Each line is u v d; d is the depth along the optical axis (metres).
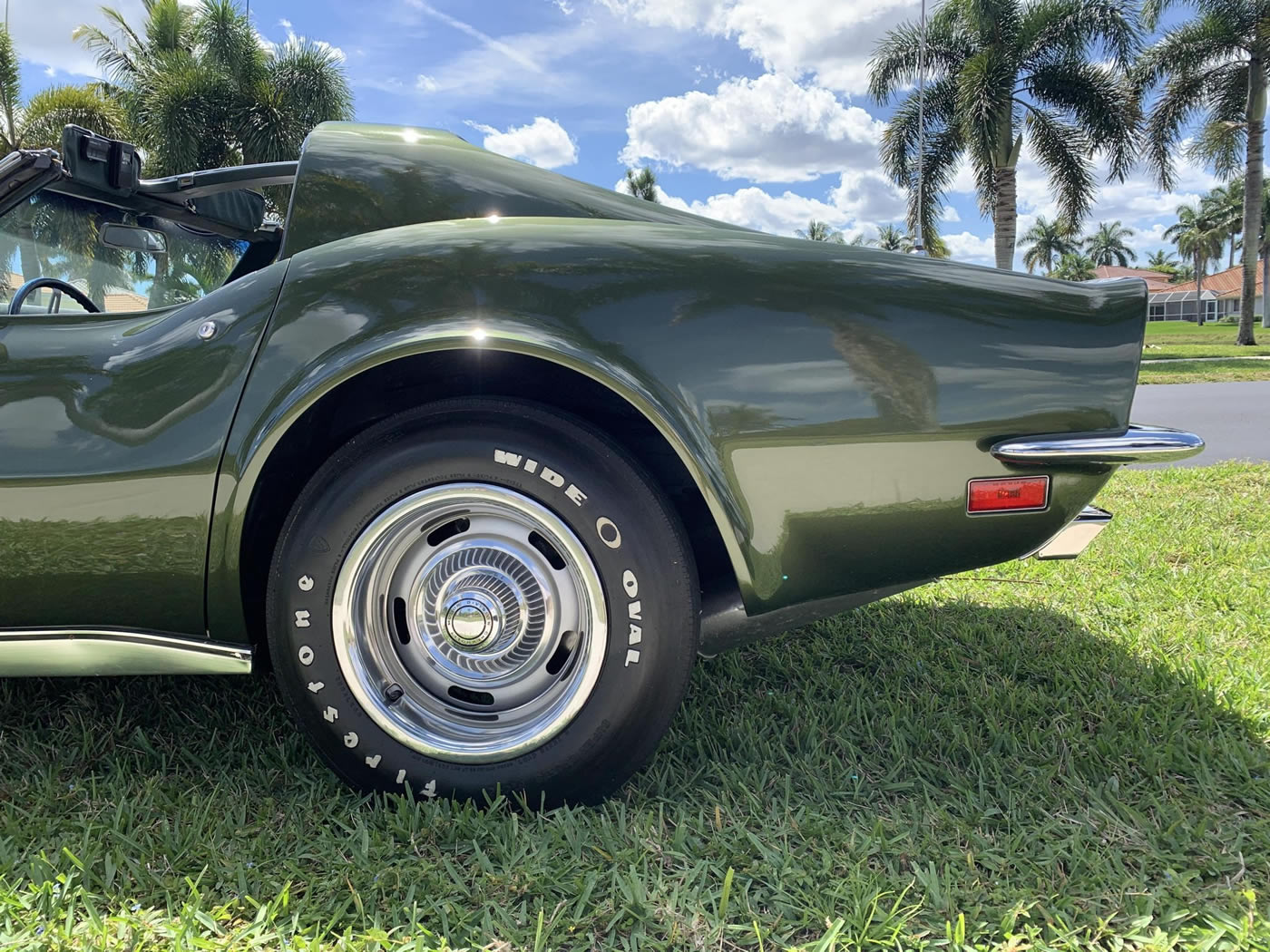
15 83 17.80
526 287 1.49
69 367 1.59
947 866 1.33
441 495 1.48
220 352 1.53
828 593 1.55
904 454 1.47
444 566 1.55
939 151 18.92
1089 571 3.15
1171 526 3.79
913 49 18.62
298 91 16.22
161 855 1.38
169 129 15.90
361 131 1.83
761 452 1.47
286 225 1.71
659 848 1.40
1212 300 93.38
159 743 1.79
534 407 1.48
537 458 1.45
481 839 1.42
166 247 2.48
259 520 1.58
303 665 1.49
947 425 1.47
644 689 1.46
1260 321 74.81
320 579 1.47
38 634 1.55
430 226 1.63
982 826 1.49
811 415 1.47
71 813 1.50
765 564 1.49
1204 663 2.21
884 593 1.62
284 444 1.52
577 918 1.22
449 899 1.27
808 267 1.53
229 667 1.54
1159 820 1.49
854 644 2.41
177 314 1.61
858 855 1.38
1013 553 1.53
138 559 1.53
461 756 1.48
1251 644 2.38
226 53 16.20
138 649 1.55
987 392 1.47
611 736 1.46
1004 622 2.59
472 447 1.46
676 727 1.88
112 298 2.27
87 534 1.53
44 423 1.55
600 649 1.46
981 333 1.49
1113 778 1.60
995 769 1.64
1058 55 17.23
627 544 1.45
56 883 1.29
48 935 1.18
